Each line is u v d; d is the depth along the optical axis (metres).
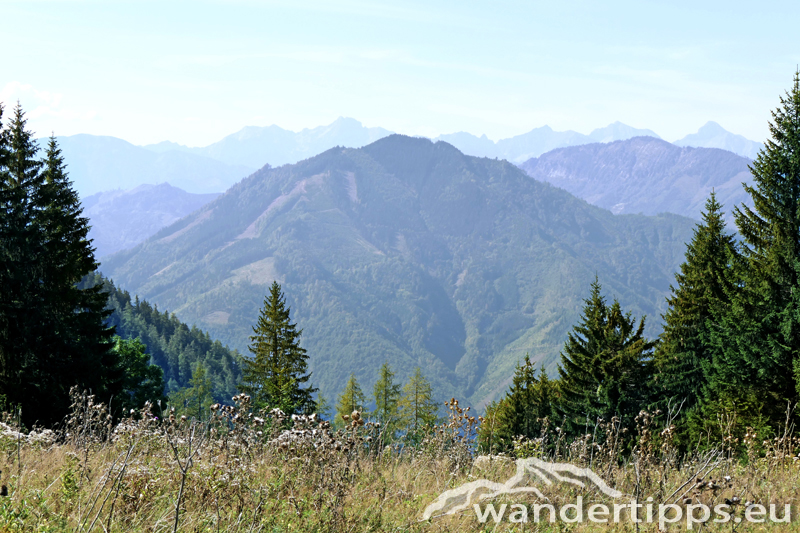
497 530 6.75
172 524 5.34
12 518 4.67
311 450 7.30
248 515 5.76
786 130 24.58
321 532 5.92
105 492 5.98
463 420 9.94
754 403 21.19
